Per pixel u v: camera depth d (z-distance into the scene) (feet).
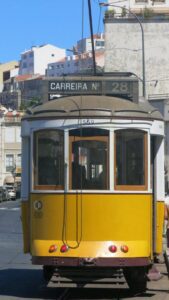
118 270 33.19
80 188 33.68
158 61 227.40
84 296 35.63
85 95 36.65
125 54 228.43
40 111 35.14
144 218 34.01
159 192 35.99
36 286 39.81
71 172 33.94
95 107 34.30
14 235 80.12
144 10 228.63
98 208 33.45
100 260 32.71
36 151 34.88
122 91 36.94
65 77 37.22
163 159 36.14
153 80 225.97
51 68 494.59
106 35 228.84
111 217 33.40
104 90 36.96
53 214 33.88
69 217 33.58
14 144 309.01
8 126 309.42
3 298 35.19
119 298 34.96
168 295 36.01
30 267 50.01
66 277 33.47
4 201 222.28
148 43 228.22
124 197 33.68
